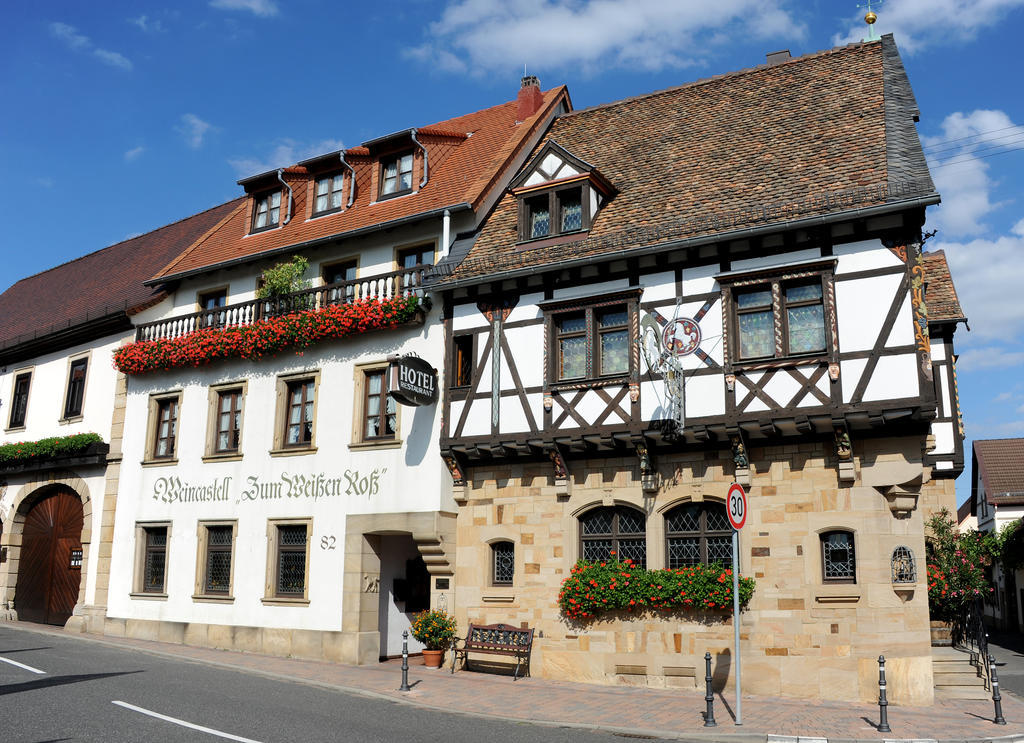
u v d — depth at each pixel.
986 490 37.91
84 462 21.58
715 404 13.83
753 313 14.05
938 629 15.31
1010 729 10.55
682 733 10.35
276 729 9.58
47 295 28.91
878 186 13.45
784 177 15.30
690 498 14.30
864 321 13.03
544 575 15.35
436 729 10.17
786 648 13.22
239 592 18.44
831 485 13.36
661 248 14.47
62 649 16.39
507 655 15.38
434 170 20.12
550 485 15.59
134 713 10.03
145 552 20.42
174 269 22.33
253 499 18.72
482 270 16.41
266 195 22.19
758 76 19.55
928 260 19.75
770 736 10.05
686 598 13.74
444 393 16.45
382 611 17.42
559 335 15.64
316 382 18.42
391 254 18.59
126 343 21.78
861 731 10.39
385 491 16.91
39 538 23.22
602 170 18.55
